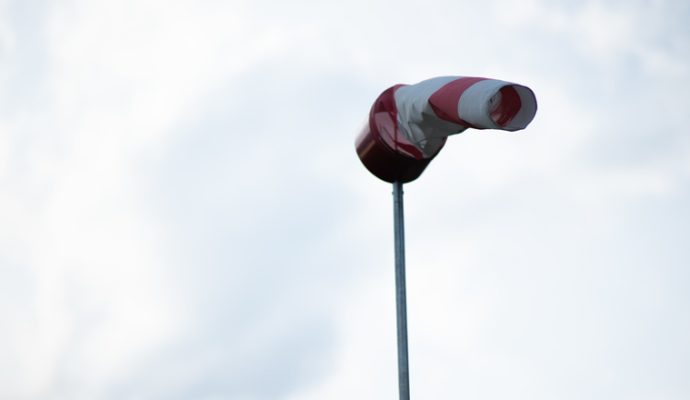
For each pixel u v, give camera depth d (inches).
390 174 323.9
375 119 320.5
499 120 287.6
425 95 304.0
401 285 304.5
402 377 291.9
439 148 322.0
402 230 317.4
